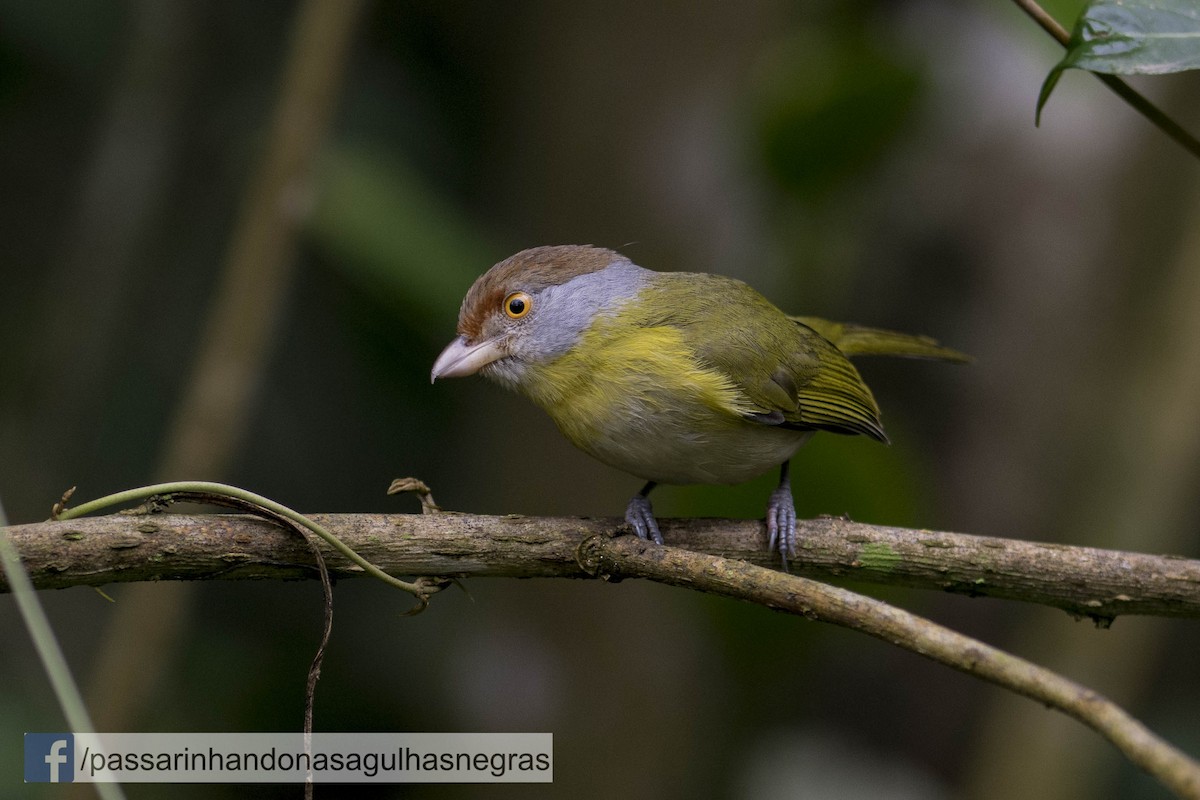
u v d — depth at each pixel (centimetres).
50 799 902
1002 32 1177
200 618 1152
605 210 1053
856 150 976
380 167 998
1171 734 1220
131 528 569
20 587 502
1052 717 1045
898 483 832
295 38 892
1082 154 1197
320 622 1176
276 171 888
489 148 1221
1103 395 1168
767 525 689
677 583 583
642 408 741
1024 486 1192
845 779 1127
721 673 1080
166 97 1104
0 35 1094
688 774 1066
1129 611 627
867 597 507
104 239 1089
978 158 1202
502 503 1076
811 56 977
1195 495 1197
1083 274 1199
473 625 1116
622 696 1048
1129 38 535
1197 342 1098
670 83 1055
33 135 1141
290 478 1182
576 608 1058
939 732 1242
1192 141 575
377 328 1195
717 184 1048
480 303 776
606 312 757
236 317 889
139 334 1135
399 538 608
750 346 757
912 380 1255
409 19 1246
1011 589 639
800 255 1028
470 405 1212
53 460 1077
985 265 1219
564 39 1084
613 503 1041
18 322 1112
